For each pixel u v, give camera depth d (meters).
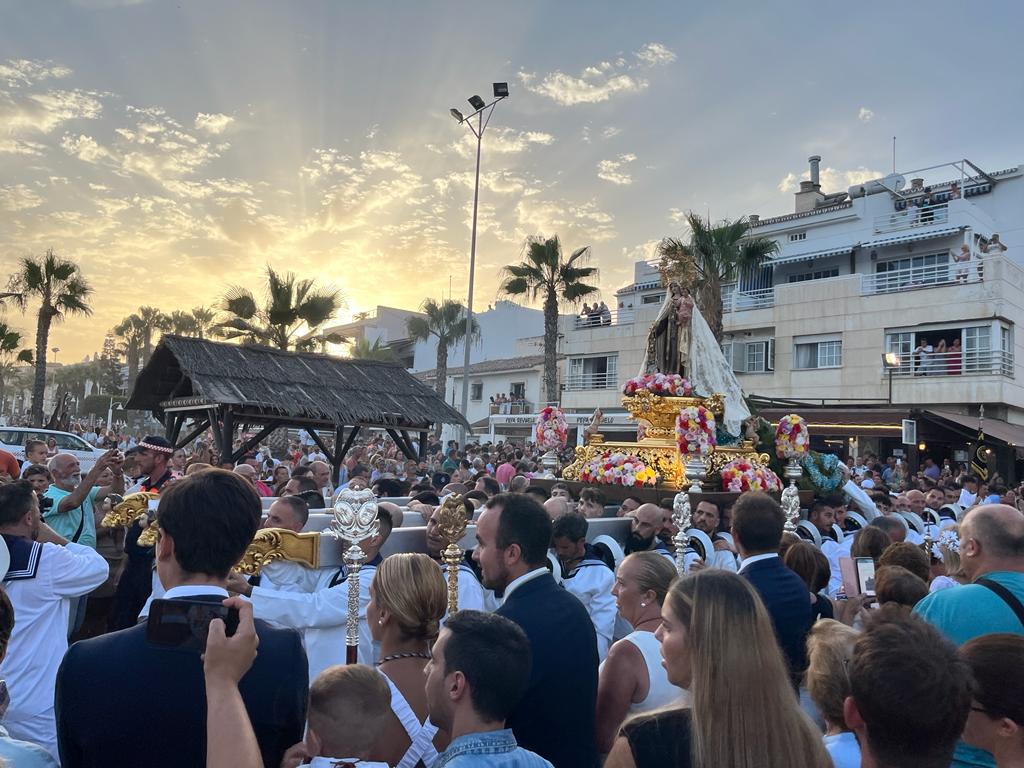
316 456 17.75
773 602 3.80
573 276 29.67
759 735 1.93
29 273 30.83
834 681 2.63
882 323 29.23
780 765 1.90
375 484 9.00
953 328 27.44
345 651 3.93
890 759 1.87
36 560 3.75
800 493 8.77
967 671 1.94
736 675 1.99
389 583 3.05
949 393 26.88
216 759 1.70
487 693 2.19
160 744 1.88
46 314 31.30
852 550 5.50
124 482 6.40
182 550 2.07
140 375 10.55
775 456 9.02
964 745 2.39
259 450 18.52
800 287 31.78
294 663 2.13
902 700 1.84
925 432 24.44
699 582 2.17
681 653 2.30
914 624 2.10
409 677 2.98
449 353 54.00
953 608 3.19
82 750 1.90
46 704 3.69
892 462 24.88
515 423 36.72
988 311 26.42
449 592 3.91
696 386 9.21
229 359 10.12
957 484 16.69
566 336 39.88
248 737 1.76
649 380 8.82
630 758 2.07
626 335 37.19
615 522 6.57
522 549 3.22
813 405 26.48
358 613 3.64
